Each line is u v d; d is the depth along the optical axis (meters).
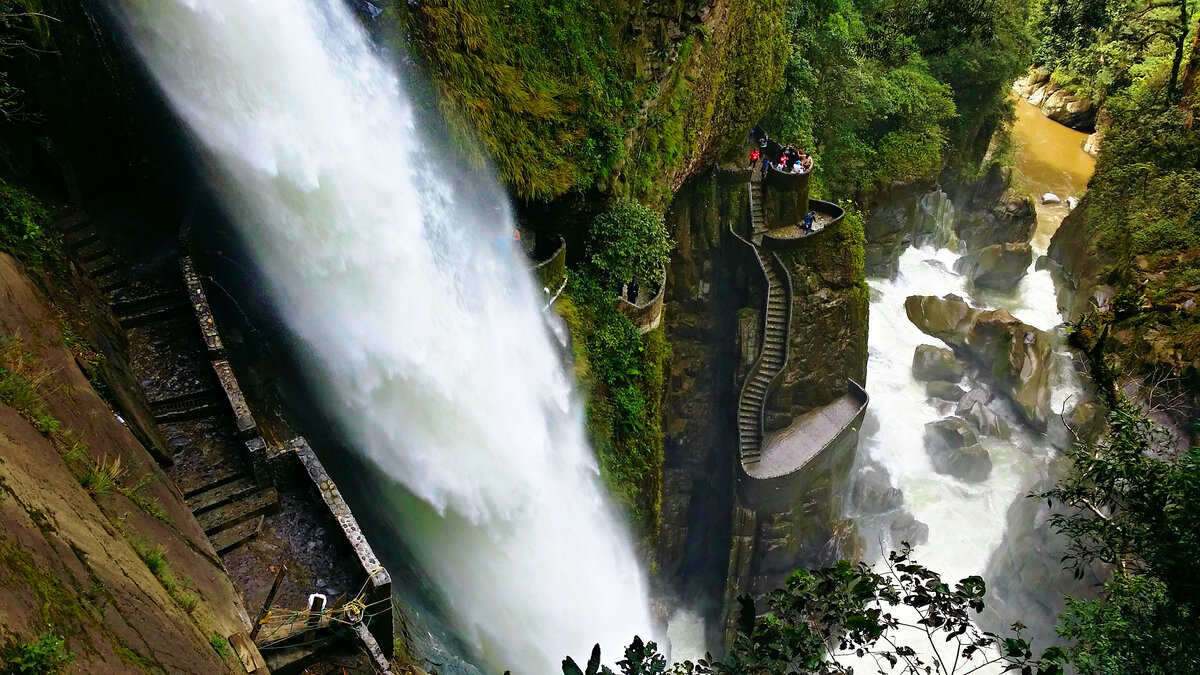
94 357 11.23
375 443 17.53
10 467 6.21
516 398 21.70
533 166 21.36
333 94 16.78
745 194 32.91
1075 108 58.38
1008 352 36.12
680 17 26.23
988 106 49.28
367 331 17.94
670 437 32.91
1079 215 42.22
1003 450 35.31
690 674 6.89
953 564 32.19
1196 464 10.07
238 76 14.98
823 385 33.72
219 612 8.88
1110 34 44.09
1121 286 34.59
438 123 18.92
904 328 40.38
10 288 9.59
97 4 14.35
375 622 11.27
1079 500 12.62
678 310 33.12
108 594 6.22
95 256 14.88
